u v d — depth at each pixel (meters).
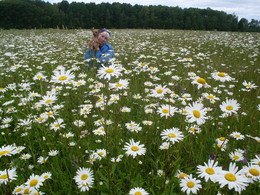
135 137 3.12
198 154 2.69
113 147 2.77
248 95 5.36
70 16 38.16
